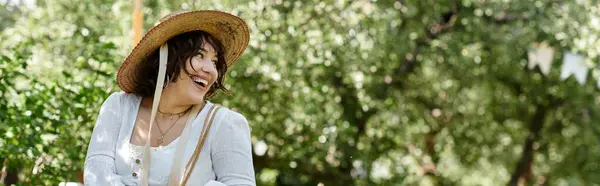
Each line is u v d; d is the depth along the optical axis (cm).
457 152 1306
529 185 1370
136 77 259
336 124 916
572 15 981
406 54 1009
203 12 252
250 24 841
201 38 256
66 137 496
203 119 252
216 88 265
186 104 252
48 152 480
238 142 250
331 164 966
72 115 512
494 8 1023
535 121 1316
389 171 1080
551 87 1226
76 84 508
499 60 1113
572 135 1377
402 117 1102
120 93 263
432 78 1159
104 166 245
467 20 1040
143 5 871
